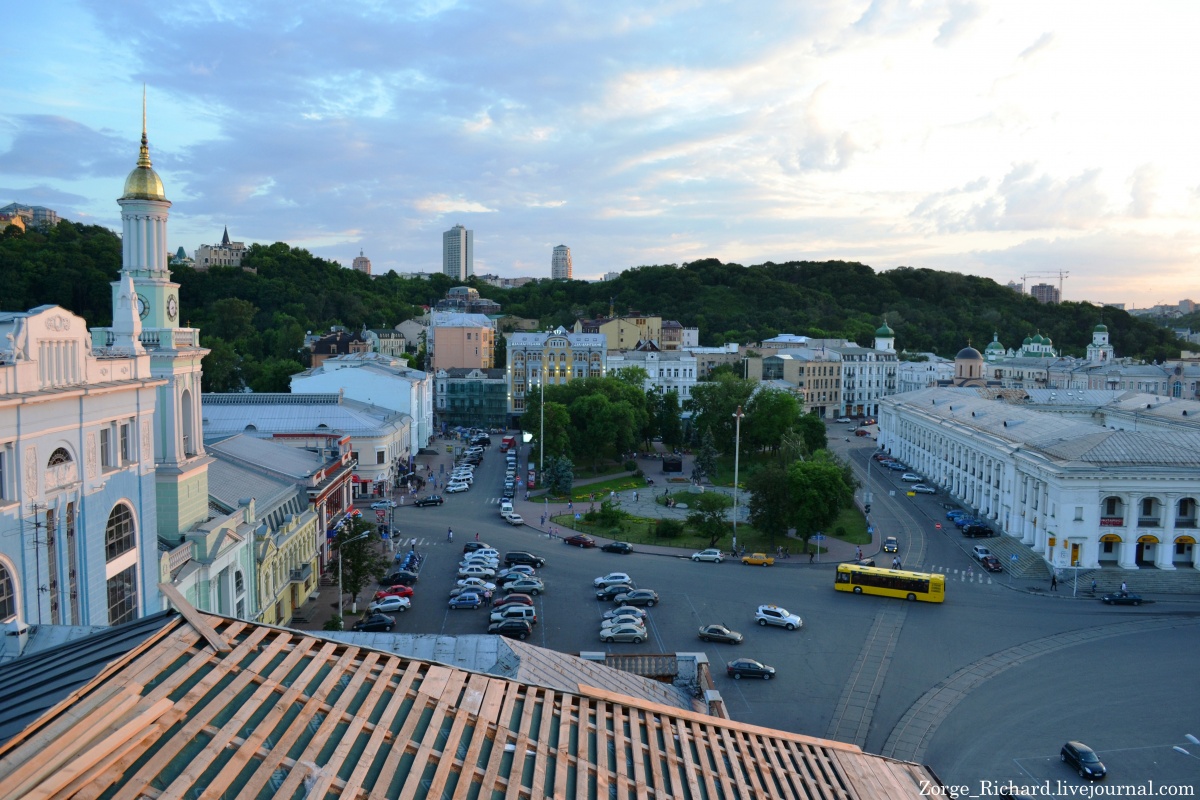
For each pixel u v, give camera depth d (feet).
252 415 497.46
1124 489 344.28
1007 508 412.98
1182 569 346.74
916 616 297.33
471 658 141.18
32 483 148.77
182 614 88.94
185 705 76.79
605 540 398.62
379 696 91.04
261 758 74.54
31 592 148.36
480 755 89.45
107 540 174.40
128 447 183.11
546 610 299.99
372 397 609.83
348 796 73.51
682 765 105.60
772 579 340.80
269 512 280.92
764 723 216.13
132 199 222.48
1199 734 211.61
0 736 68.03
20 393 144.25
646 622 287.89
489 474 563.89
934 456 553.23
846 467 486.79
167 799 65.36
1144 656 261.03
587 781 93.15
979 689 237.66
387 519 420.77
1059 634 280.31
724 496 403.54
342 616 287.89
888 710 224.74
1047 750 203.92
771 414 612.70
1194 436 372.17
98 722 69.92
